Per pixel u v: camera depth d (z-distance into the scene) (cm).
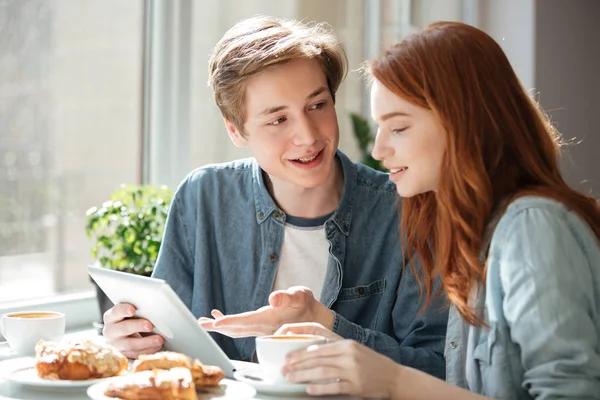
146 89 261
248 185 194
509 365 132
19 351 161
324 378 127
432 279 162
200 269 191
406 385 127
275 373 130
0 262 225
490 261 133
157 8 261
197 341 140
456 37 140
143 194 233
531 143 140
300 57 173
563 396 121
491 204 137
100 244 221
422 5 373
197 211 194
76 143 242
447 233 141
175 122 268
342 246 188
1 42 223
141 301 146
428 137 139
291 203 189
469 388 142
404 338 185
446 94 137
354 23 340
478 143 137
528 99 143
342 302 187
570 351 122
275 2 301
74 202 242
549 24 395
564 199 132
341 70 183
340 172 195
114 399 117
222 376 130
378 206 192
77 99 242
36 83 231
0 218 225
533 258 126
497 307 132
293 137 174
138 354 157
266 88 172
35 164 232
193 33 271
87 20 243
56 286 238
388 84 140
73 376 132
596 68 432
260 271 188
